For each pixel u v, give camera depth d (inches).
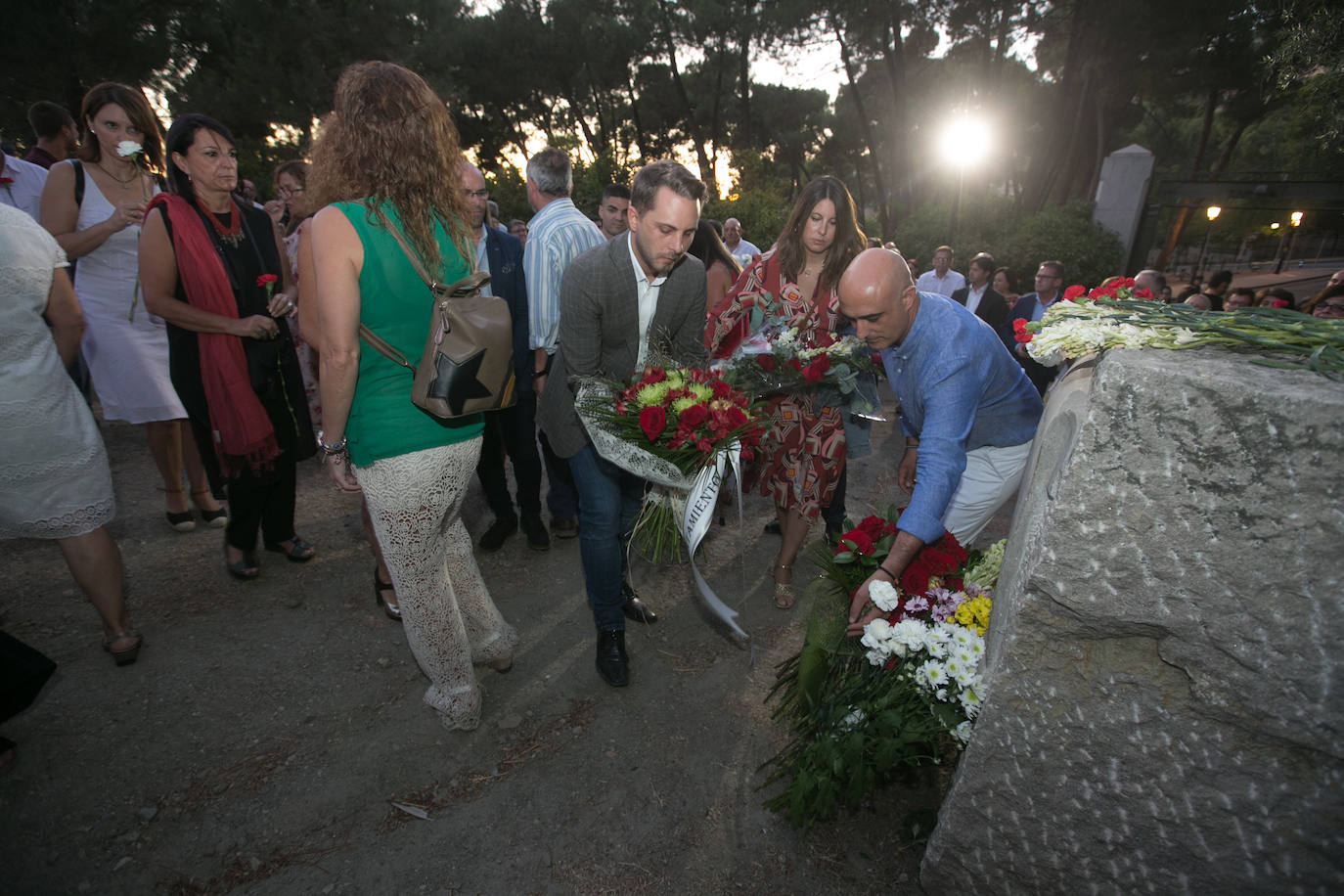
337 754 90.7
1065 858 61.9
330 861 76.2
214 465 123.5
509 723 97.0
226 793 84.1
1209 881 56.2
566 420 96.0
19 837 77.4
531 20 839.7
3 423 86.8
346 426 76.0
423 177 71.5
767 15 795.4
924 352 81.9
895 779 86.7
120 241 131.3
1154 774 55.6
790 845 78.8
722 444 79.3
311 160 73.5
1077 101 814.5
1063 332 70.0
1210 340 57.1
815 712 81.3
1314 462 43.9
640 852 77.9
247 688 102.3
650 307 96.7
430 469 76.5
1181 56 688.4
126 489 171.6
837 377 108.6
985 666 68.4
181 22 602.2
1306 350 52.6
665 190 80.4
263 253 119.9
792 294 114.2
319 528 154.4
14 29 486.3
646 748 93.0
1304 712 48.3
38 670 78.7
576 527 151.6
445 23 810.2
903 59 818.8
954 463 77.2
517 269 137.0
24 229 85.3
